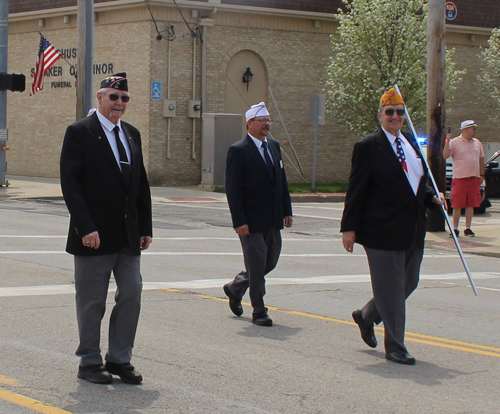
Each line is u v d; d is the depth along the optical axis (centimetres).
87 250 517
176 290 891
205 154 2412
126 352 537
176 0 2461
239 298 765
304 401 507
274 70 2659
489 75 3012
